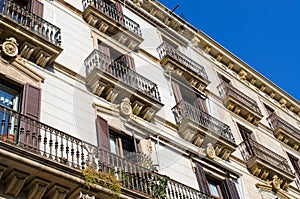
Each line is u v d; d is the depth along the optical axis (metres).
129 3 23.69
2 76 13.70
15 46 14.48
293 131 28.36
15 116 12.03
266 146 25.28
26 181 11.09
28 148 11.36
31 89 13.92
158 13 25.53
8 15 15.14
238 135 23.48
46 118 13.77
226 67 28.77
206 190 17.25
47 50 15.26
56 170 11.25
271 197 21.19
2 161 10.59
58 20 18.00
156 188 14.15
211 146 19.59
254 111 25.69
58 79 15.53
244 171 21.09
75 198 11.61
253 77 30.09
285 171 22.72
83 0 20.36
